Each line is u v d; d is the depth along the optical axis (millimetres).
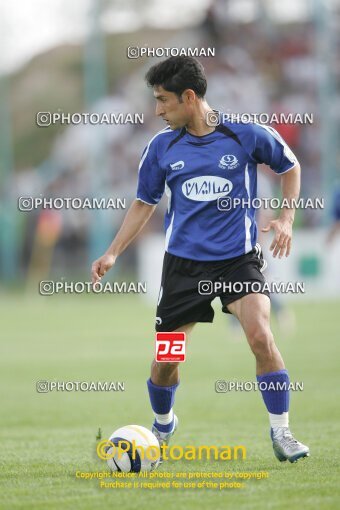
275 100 96188
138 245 99188
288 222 19875
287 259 81125
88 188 104125
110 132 96875
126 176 98062
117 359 45219
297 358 43750
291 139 94125
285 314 57562
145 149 20188
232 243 19453
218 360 44375
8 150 103688
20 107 134250
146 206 20500
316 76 94750
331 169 86938
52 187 105688
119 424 27453
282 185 20172
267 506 15672
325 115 88000
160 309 19906
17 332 60781
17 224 103438
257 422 27422
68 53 130750
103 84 94938
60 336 57719
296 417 27672
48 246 102312
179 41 101500
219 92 96812
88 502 16266
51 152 119062
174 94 19250
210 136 19562
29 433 25812
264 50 97750
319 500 15984
